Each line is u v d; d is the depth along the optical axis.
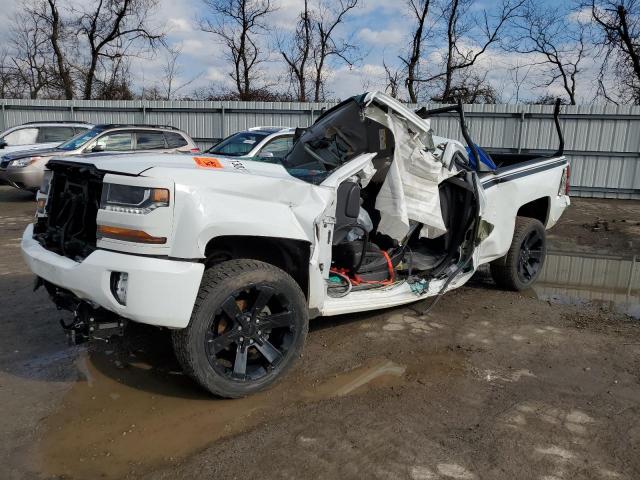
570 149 15.64
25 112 18.86
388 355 3.88
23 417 2.93
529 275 5.74
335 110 4.52
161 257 2.76
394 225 4.09
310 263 3.35
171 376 3.45
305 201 3.35
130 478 2.43
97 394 3.20
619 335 4.37
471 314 4.85
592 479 2.47
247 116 17.67
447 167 4.42
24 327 4.23
